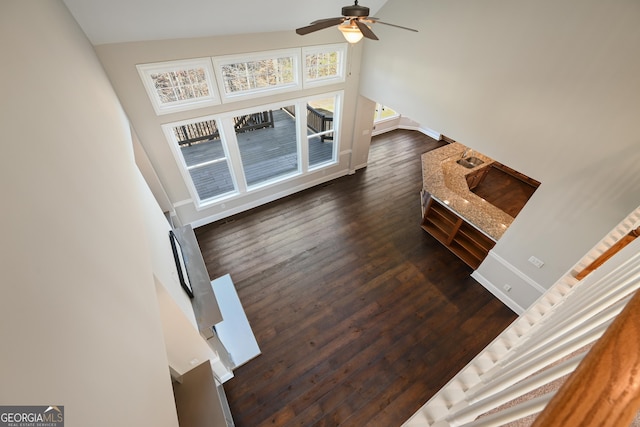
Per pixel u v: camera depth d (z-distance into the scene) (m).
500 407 0.98
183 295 2.41
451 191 4.57
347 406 3.00
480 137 3.47
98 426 0.54
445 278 4.27
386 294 4.06
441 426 1.14
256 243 4.81
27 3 1.19
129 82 3.35
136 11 2.75
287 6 3.46
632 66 2.13
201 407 2.51
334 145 5.90
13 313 0.42
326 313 3.82
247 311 3.84
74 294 0.63
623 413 0.34
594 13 2.22
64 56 1.50
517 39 2.75
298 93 4.64
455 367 3.32
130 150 2.57
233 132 4.47
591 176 2.58
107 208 1.12
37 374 0.43
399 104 4.48
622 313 0.43
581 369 0.39
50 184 0.70
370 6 3.95
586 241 2.80
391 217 5.36
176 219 4.68
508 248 3.60
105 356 0.68
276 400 3.04
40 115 0.81
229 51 3.70
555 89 2.62
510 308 3.89
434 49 3.59
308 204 5.64
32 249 0.53
